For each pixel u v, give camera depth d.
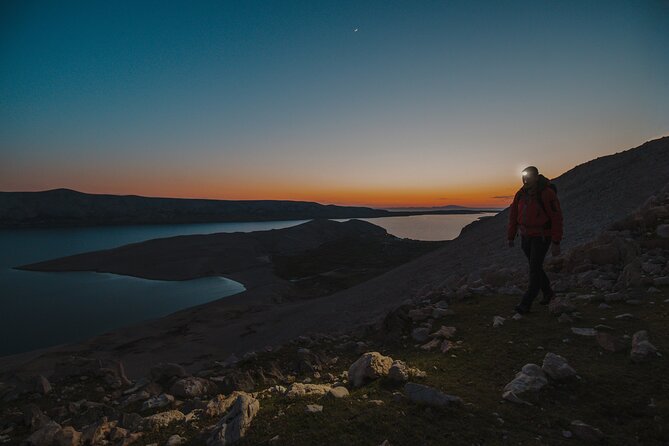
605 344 4.78
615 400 3.50
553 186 6.65
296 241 174.25
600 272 8.45
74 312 68.56
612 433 3.01
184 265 119.44
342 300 42.53
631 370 4.06
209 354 32.53
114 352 37.16
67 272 118.94
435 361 5.11
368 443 2.86
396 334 7.14
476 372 4.57
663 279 6.91
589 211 28.38
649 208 10.52
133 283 99.94
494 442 2.88
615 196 28.48
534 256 6.79
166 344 38.69
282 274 102.88
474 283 10.77
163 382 6.18
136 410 4.85
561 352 4.84
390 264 102.06
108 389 6.23
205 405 4.40
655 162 31.59
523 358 4.85
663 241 8.72
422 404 3.51
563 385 3.89
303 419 3.34
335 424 3.19
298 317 39.59
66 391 6.10
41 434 3.71
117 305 74.00
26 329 57.91
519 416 3.33
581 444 2.87
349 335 8.52
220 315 52.53
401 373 4.23
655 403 3.35
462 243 46.38
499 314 7.08
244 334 38.25
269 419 3.41
